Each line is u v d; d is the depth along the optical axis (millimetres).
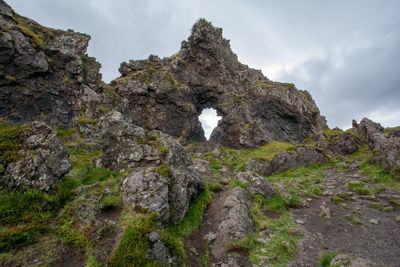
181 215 11203
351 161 27375
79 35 40625
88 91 36719
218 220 12484
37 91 29812
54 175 10352
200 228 11711
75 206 9117
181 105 48188
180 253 8180
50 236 7500
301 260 8742
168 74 50125
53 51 33062
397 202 13016
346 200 15250
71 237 7465
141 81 46562
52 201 9070
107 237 7828
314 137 48531
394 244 8961
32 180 9242
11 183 8695
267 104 46750
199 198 14672
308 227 11883
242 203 14000
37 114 29219
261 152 35906
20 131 10688
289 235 11039
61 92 32625
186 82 51906
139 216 8648
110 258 6680
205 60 52594
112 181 11867
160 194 10344
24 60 28984
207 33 51719
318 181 20672
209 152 36906
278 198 16172
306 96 58719
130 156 14234
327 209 13688
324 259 8406
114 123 15727
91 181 12031
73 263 6641
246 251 9641
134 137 15297
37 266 6180
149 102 46344
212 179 22984
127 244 7102
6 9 31672
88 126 32125
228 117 44688
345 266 7379
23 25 33250
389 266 7539
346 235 10461
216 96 52844
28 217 7859
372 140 30547
